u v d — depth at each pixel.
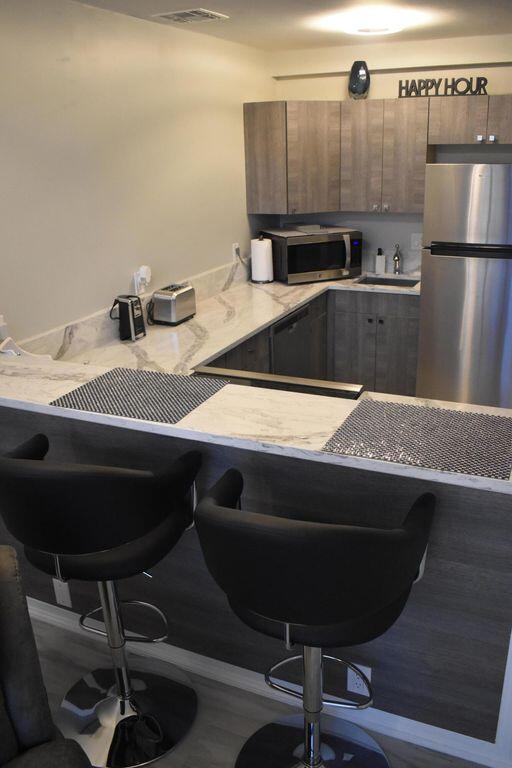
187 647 2.40
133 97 3.42
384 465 1.60
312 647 1.63
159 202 3.74
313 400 2.01
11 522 1.75
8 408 2.32
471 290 4.04
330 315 4.83
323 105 4.51
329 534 1.34
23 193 2.83
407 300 4.56
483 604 1.82
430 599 1.89
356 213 5.14
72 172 3.08
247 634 2.26
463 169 3.82
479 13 3.43
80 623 2.15
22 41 2.71
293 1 3.02
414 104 4.38
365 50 4.60
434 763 2.02
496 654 1.86
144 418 1.88
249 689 2.31
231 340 3.37
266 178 4.61
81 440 2.23
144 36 3.44
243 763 2.02
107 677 2.37
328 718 2.16
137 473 1.67
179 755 2.08
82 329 3.23
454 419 1.85
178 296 3.67
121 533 1.72
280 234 4.70
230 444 1.76
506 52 4.30
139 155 3.53
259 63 4.70
